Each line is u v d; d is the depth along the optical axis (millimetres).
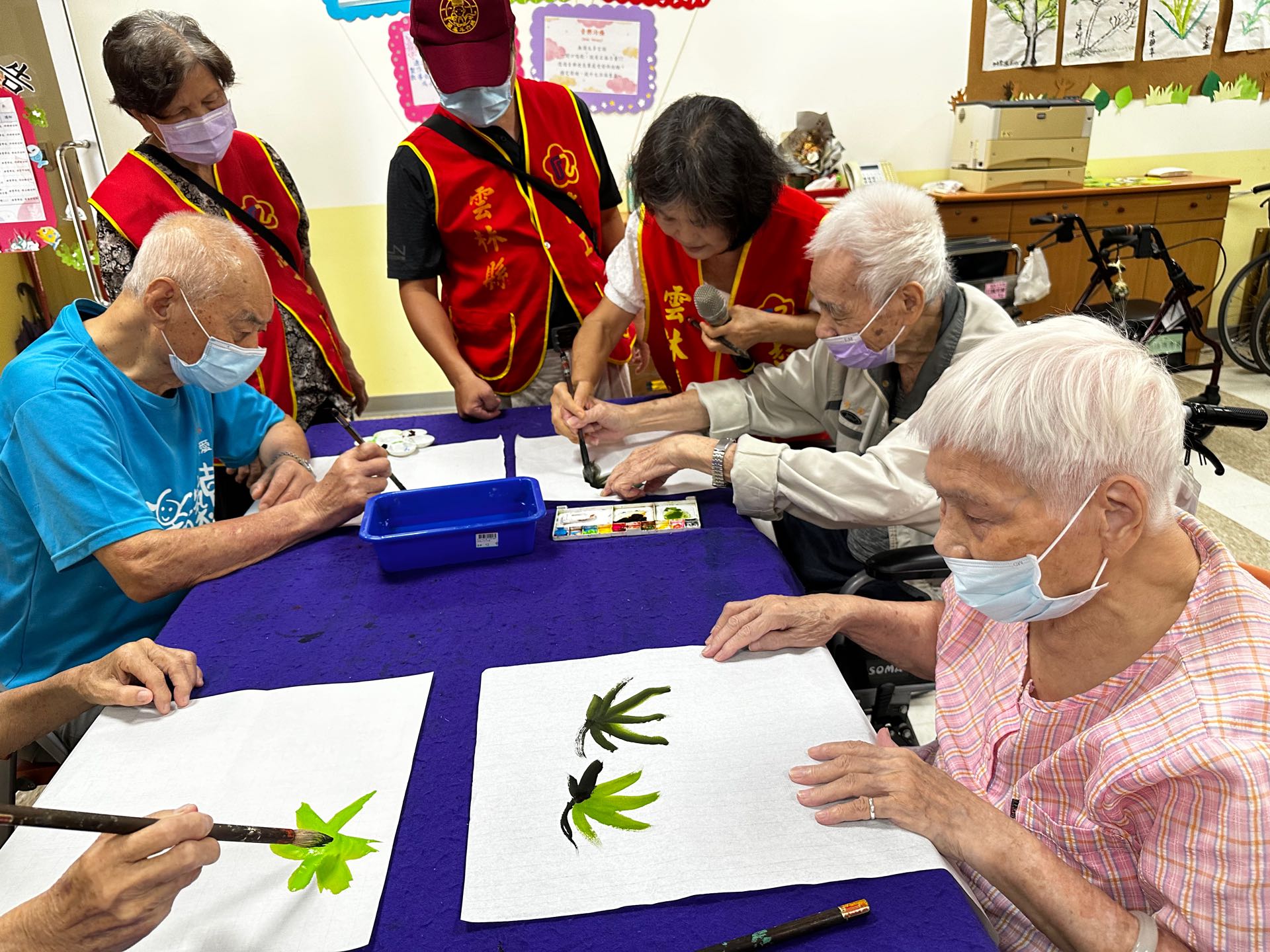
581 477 1515
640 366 2602
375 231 3748
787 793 810
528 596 1170
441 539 1230
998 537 747
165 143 1807
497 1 1705
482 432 1765
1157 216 3852
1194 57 3936
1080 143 3656
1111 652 799
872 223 1249
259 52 3432
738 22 3590
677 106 1375
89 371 1265
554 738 894
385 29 3441
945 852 770
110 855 639
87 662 1337
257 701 975
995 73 3830
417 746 901
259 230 1989
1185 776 674
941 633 1038
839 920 673
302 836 750
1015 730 878
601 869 738
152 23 1691
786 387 1615
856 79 3754
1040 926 761
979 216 3725
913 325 1309
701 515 1380
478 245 1968
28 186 3213
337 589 1214
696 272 1699
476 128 1891
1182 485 802
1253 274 4254
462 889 732
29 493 1214
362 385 2350
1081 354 708
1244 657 703
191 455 1459
